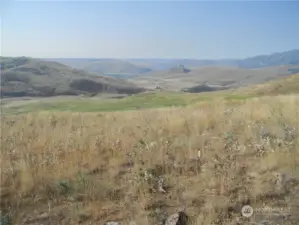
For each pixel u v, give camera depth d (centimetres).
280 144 760
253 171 639
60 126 1095
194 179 627
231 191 569
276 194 552
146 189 581
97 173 680
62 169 661
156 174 660
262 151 731
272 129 875
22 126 1098
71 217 516
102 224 497
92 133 953
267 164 653
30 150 778
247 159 702
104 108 5119
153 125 1009
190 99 6022
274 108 1193
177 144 816
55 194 588
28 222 507
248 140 816
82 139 851
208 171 641
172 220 479
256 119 1049
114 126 1048
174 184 611
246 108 1301
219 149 758
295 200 530
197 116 1102
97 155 757
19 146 831
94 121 1234
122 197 576
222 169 641
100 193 580
